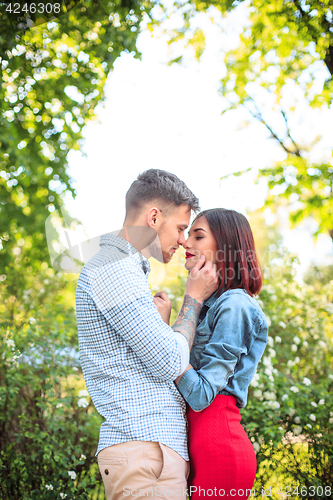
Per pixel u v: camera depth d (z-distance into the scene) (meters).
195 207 1.49
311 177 3.67
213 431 1.27
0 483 2.49
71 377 2.82
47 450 2.39
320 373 3.05
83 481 2.43
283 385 2.56
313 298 3.18
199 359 1.39
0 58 3.20
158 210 1.39
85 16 3.37
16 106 3.84
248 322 1.35
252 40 3.62
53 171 3.94
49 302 3.13
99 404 1.24
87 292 1.25
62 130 3.91
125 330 1.17
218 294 1.46
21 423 2.58
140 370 1.22
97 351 1.24
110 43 3.49
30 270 3.43
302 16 3.28
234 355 1.29
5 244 3.84
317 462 2.58
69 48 3.69
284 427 2.56
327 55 3.26
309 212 3.69
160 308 1.40
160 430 1.18
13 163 3.70
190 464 1.31
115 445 1.18
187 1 3.50
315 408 2.58
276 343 2.89
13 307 3.01
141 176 1.45
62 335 2.66
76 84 3.72
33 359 2.71
